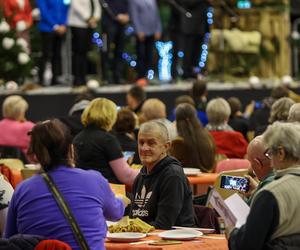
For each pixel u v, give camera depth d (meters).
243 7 28.77
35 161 8.91
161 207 10.58
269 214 7.97
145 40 25.55
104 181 9.09
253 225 7.98
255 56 28.75
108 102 13.48
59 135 8.87
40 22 24.06
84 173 8.98
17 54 23.34
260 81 28.34
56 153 8.88
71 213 8.77
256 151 9.48
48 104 23.67
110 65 25.48
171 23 26.75
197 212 10.95
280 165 8.24
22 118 17.80
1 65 23.30
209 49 28.12
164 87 25.73
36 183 8.87
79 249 8.73
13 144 17.61
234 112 18.97
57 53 24.50
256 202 8.04
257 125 19.28
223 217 8.84
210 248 9.20
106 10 24.64
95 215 8.87
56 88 24.44
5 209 9.91
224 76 28.44
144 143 10.78
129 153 14.80
